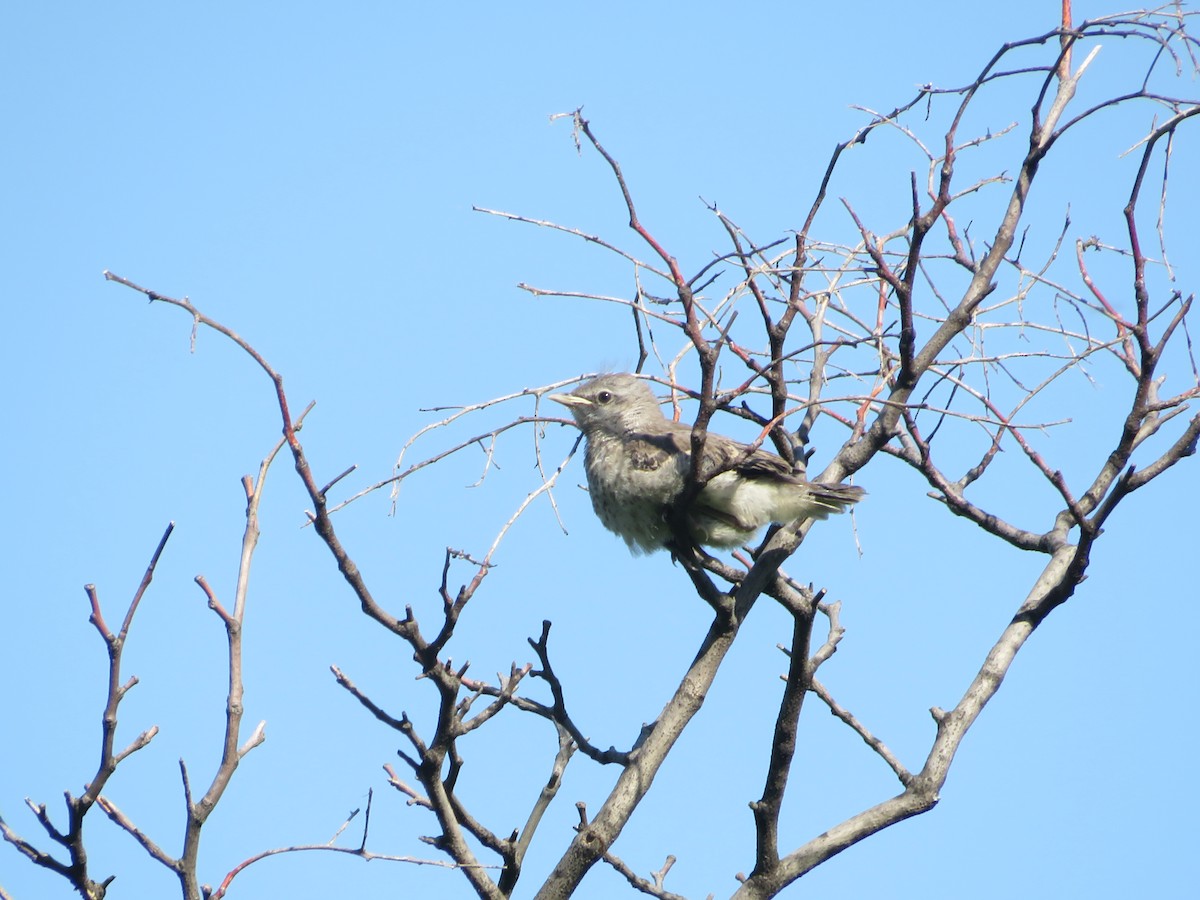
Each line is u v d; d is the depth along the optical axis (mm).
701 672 10938
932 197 11992
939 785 10766
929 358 11477
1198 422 11102
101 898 7754
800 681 10570
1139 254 10984
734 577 11742
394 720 9398
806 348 10227
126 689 7820
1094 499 12328
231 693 7934
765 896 10688
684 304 9766
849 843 10688
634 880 10555
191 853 7598
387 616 9203
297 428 8930
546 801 10383
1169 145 11094
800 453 12664
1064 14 12070
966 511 12500
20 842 7668
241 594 8086
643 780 10492
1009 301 11867
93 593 7805
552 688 10172
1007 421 10844
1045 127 12062
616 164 10047
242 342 8797
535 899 10180
